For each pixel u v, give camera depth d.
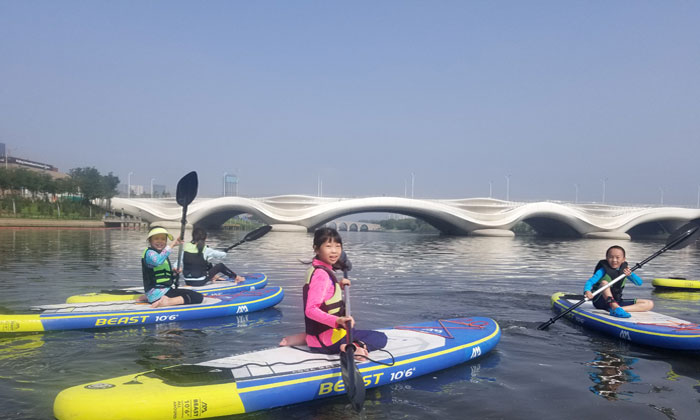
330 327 4.36
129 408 3.40
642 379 4.77
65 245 24.53
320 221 67.50
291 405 3.92
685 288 12.34
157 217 66.00
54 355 5.27
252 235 9.85
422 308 8.63
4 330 6.12
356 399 3.70
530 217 67.19
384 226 169.25
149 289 7.12
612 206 72.75
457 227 69.06
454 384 4.53
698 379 4.79
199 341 5.97
